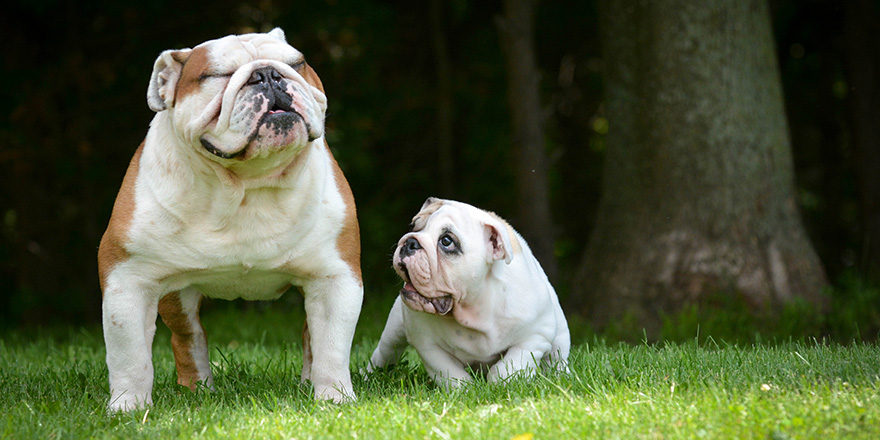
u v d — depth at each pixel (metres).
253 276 5.16
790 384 4.79
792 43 17.22
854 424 3.92
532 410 4.46
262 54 4.66
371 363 6.15
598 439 3.94
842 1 14.56
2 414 4.75
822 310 10.41
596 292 10.91
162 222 4.82
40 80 13.98
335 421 4.46
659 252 10.48
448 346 5.61
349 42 14.77
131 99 14.52
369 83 15.85
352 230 5.24
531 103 12.59
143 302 4.98
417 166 17.59
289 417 4.61
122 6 14.19
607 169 11.27
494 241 5.38
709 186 10.47
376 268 15.89
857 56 14.23
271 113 4.44
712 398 4.48
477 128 17.48
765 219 10.52
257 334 10.93
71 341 9.74
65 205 15.30
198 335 5.86
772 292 10.32
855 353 5.79
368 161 15.12
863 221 14.27
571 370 5.40
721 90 10.49
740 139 10.50
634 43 10.87
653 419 4.20
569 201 18.94
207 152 4.58
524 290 5.54
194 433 4.33
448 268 5.24
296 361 7.17
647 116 10.72
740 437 3.84
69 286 15.22
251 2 14.70
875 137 14.16
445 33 17.27
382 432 4.22
